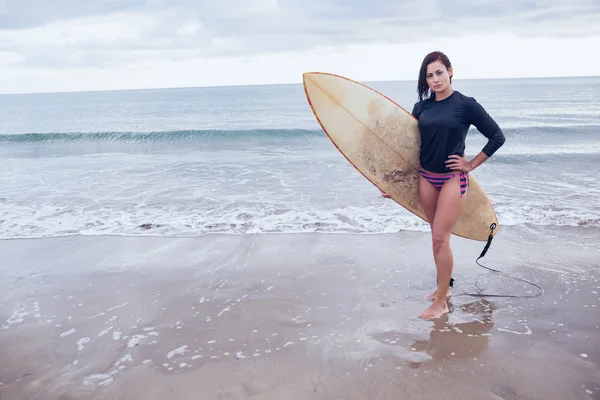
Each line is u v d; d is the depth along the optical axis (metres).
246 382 2.58
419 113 3.28
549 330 3.10
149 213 6.45
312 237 5.33
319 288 3.92
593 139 14.52
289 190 7.71
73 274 4.37
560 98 38.06
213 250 4.96
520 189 7.55
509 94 44.91
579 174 8.71
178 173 9.41
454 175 3.15
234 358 2.84
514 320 3.26
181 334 3.18
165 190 7.83
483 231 3.95
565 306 3.46
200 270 4.40
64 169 10.13
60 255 4.91
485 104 32.28
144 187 8.11
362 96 3.78
